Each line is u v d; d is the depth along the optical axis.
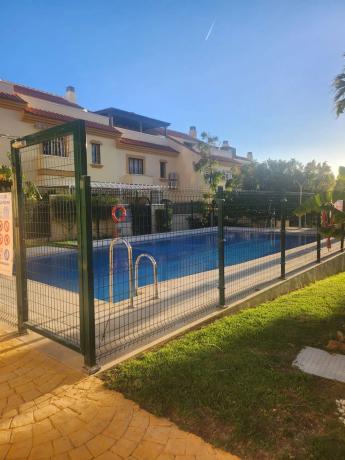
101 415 2.90
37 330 4.37
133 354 3.97
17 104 17.31
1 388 3.35
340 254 11.27
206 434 2.64
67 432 2.71
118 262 11.80
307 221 15.84
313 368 3.60
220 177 28.53
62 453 2.50
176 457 2.43
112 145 23.31
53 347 4.27
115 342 4.31
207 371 3.46
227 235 12.80
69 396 3.18
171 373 3.44
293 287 7.97
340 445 2.44
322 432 2.59
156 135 32.59
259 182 27.16
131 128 31.83
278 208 8.83
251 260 10.34
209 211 14.52
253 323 4.98
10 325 5.07
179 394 3.09
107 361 3.82
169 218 13.57
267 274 8.27
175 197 13.98
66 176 5.01
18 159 4.58
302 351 4.03
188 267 10.62
